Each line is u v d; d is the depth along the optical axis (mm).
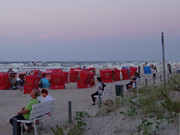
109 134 5910
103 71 26609
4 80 21922
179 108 6129
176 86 10781
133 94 11953
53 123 8117
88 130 6586
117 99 9562
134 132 5566
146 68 41219
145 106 7297
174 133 4746
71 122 7773
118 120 7043
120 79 28984
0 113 10688
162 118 5785
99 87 11273
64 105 12234
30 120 6500
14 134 5660
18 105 13008
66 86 23500
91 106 11008
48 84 22250
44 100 8219
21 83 22359
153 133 5090
